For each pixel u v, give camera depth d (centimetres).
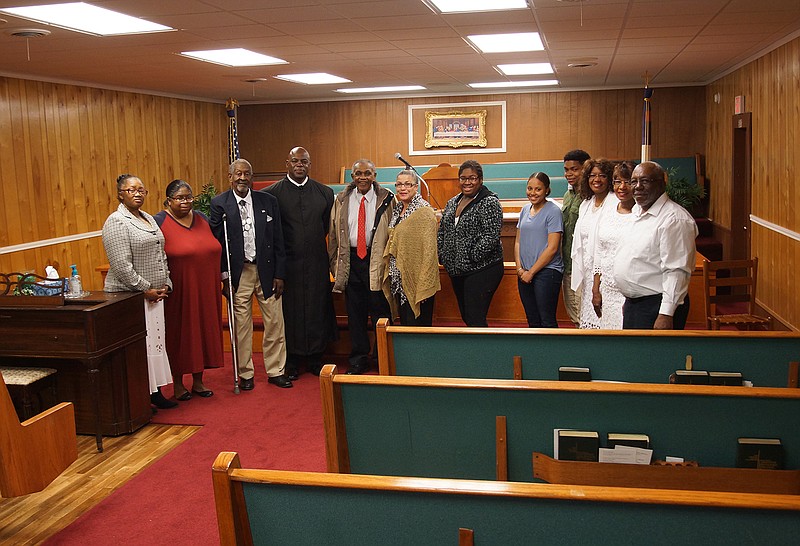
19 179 772
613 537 159
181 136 1123
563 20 584
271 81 992
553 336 315
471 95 1259
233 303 543
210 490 382
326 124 1308
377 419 263
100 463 421
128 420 465
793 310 671
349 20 558
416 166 1294
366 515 172
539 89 1226
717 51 798
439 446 262
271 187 577
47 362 462
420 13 539
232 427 476
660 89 1191
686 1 517
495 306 720
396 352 330
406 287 534
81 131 877
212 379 585
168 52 688
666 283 371
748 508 151
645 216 382
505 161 1266
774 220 741
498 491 162
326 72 915
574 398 247
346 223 562
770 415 236
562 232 521
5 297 438
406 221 530
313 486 172
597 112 1222
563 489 160
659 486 231
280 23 560
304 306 575
